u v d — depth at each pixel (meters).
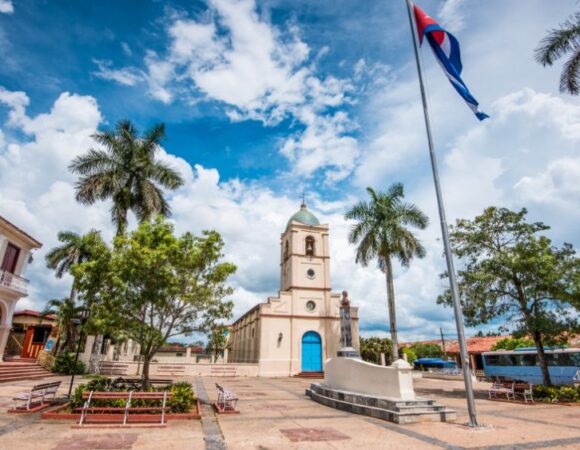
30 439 7.59
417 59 12.59
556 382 22.41
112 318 11.31
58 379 19.77
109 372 25.19
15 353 28.70
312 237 36.16
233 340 48.41
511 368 25.22
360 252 25.42
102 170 23.64
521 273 17.12
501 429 9.35
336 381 14.30
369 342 43.78
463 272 18.86
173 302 12.27
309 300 33.81
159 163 25.33
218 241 13.18
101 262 12.31
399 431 8.92
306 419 10.41
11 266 22.25
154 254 11.30
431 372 35.03
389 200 25.84
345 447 7.40
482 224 19.56
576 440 8.18
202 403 13.05
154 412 10.17
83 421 9.15
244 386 20.91
